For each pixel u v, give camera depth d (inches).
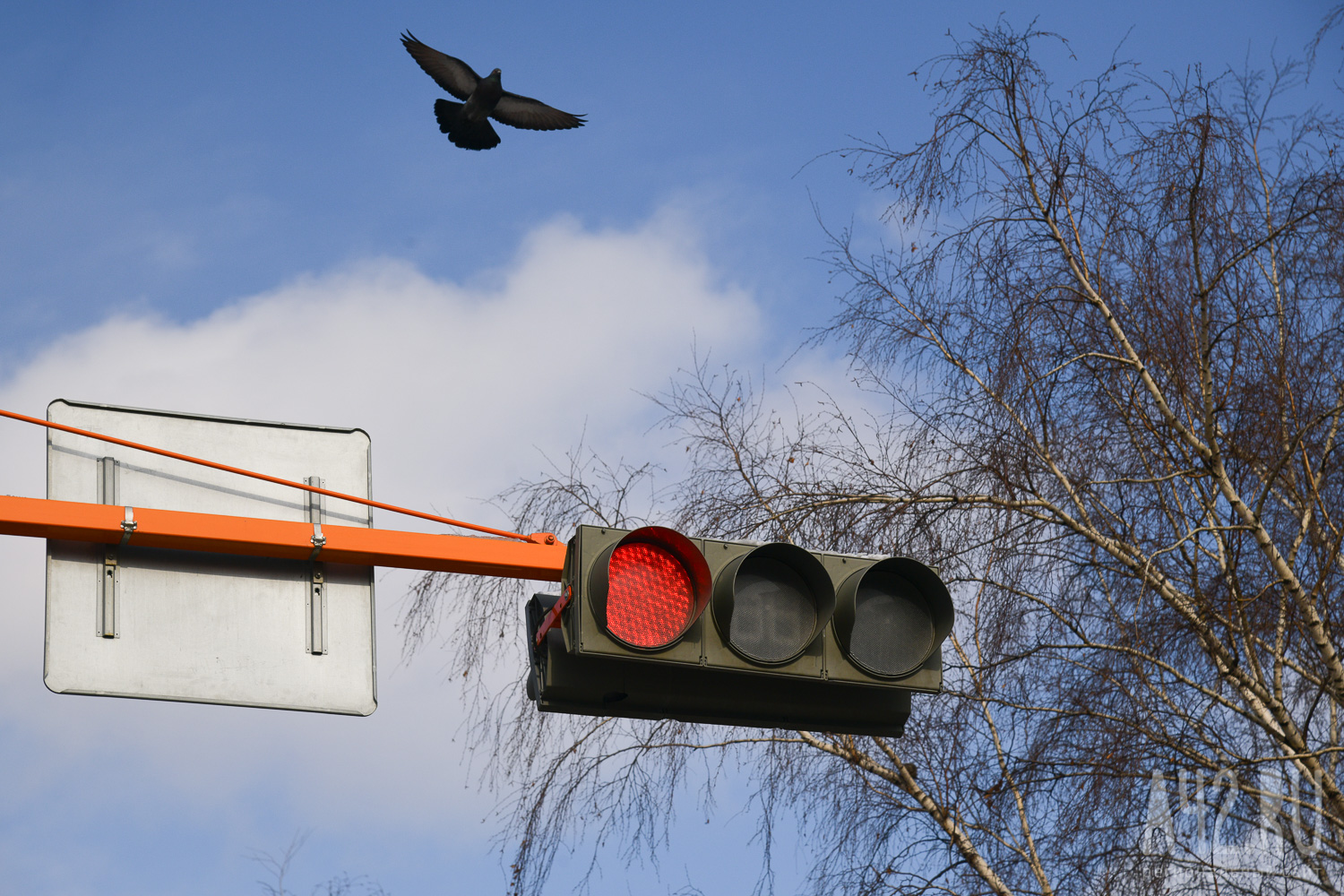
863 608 232.7
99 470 249.0
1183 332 418.9
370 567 250.5
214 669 237.0
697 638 221.1
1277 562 383.9
